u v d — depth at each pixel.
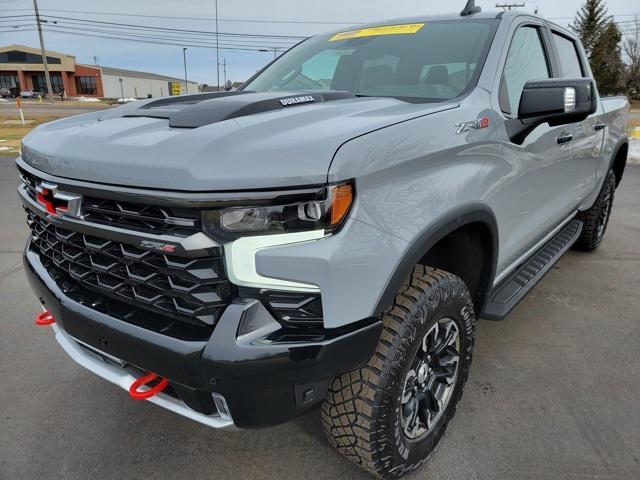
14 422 2.42
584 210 4.30
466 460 2.15
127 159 1.57
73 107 37.06
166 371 1.56
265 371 1.46
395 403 1.77
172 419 2.45
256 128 1.59
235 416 1.55
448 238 2.22
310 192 1.43
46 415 2.47
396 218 1.63
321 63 2.92
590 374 2.79
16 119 23.33
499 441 2.27
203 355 1.47
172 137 1.59
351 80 2.71
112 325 1.66
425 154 1.75
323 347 1.48
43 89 70.19
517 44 2.68
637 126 18.94
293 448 2.25
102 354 1.78
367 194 1.55
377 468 1.87
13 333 3.27
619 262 4.60
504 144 2.23
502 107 2.33
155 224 1.54
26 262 2.19
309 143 1.47
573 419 2.41
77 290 1.87
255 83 3.09
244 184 1.41
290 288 1.47
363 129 1.59
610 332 3.28
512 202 2.41
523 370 2.83
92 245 1.73
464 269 2.34
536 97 2.15
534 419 2.41
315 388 1.60
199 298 1.50
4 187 8.10
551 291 3.93
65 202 1.74
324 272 1.47
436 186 1.80
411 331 1.76
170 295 1.58
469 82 2.29
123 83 74.00
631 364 2.90
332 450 2.24
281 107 1.93
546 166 2.77
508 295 2.70
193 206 1.42
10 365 2.90
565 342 3.15
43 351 3.06
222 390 1.49
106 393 2.65
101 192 1.61
